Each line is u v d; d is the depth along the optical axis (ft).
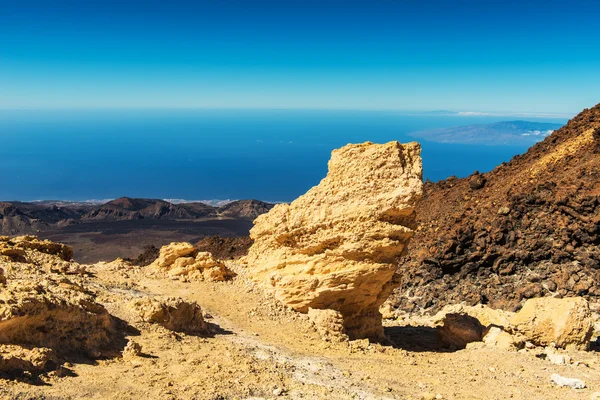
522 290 123.95
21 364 36.88
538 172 155.53
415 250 152.87
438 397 47.75
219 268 83.20
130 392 38.09
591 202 129.08
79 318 45.93
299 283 72.74
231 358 50.29
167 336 53.62
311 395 43.55
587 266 124.26
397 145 70.95
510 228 140.26
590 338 74.84
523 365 63.72
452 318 78.02
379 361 59.77
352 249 70.49
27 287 44.68
